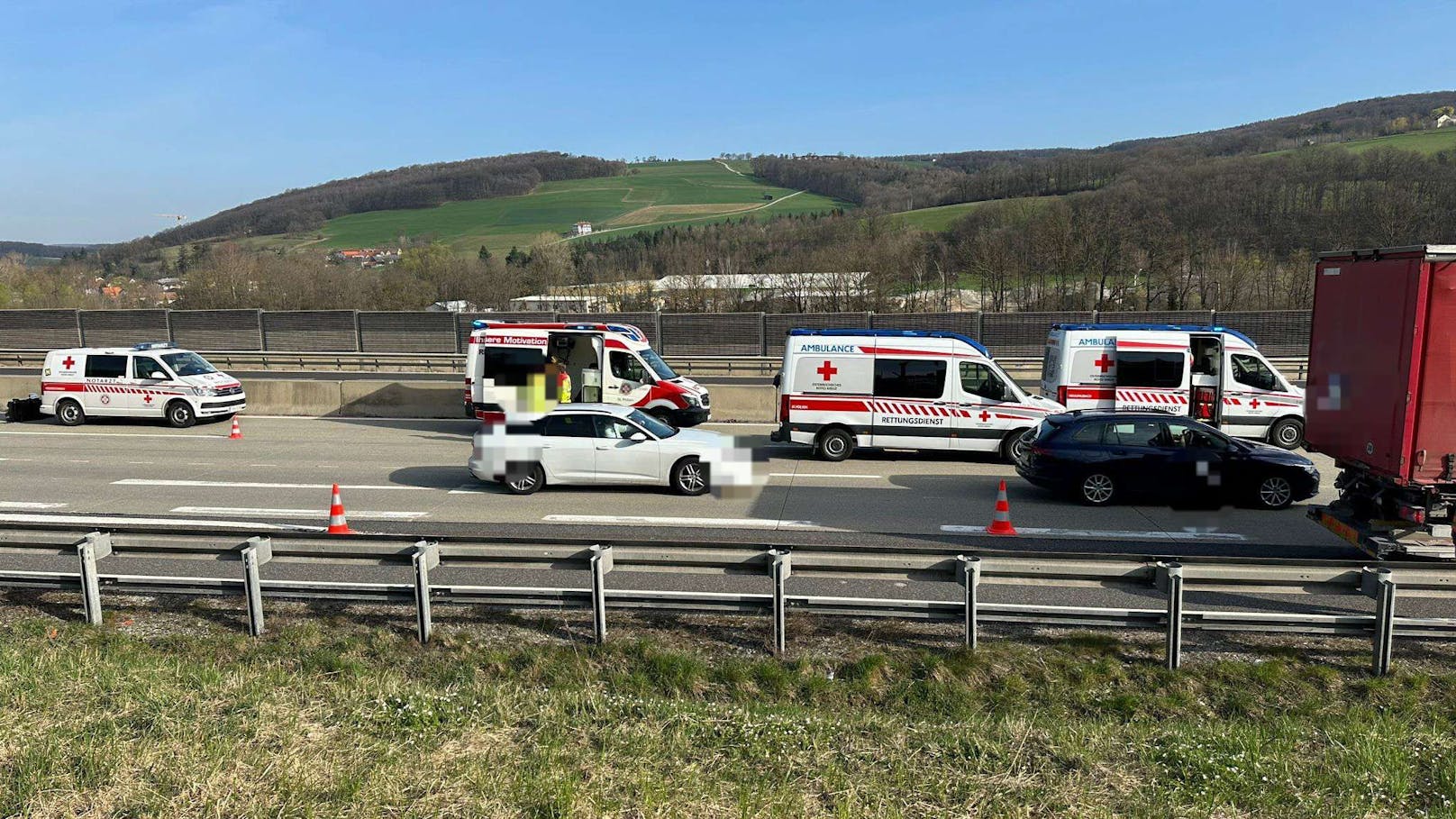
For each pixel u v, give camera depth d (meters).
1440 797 5.41
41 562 9.49
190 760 5.61
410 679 7.22
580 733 6.16
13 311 35.69
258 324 34.53
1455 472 8.73
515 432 14.30
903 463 17.14
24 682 6.74
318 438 20.30
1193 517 12.74
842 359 17.14
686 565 7.76
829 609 7.61
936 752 5.89
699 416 20.11
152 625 8.41
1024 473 14.09
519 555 7.91
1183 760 5.77
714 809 5.17
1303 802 5.34
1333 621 7.20
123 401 21.73
